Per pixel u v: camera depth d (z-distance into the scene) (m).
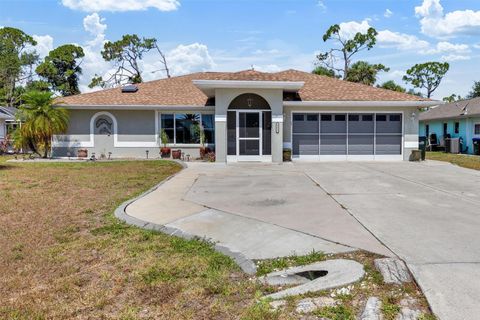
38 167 15.38
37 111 18.33
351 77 39.03
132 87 20.67
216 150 17.09
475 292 3.61
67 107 18.64
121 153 19.17
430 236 5.46
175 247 5.27
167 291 3.92
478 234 5.55
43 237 5.84
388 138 18.36
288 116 17.84
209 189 9.92
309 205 7.80
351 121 18.23
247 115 17.48
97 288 4.04
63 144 19.17
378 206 7.62
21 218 6.97
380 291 3.75
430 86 57.72
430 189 9.70
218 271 4.42
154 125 19.14
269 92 17.05
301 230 5.93
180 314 3.46
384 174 12.77
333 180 11.38
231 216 6.97
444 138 28.34
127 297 3.82
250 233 5.88
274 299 3.68
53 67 48.09
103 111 19.02
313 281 4.04
